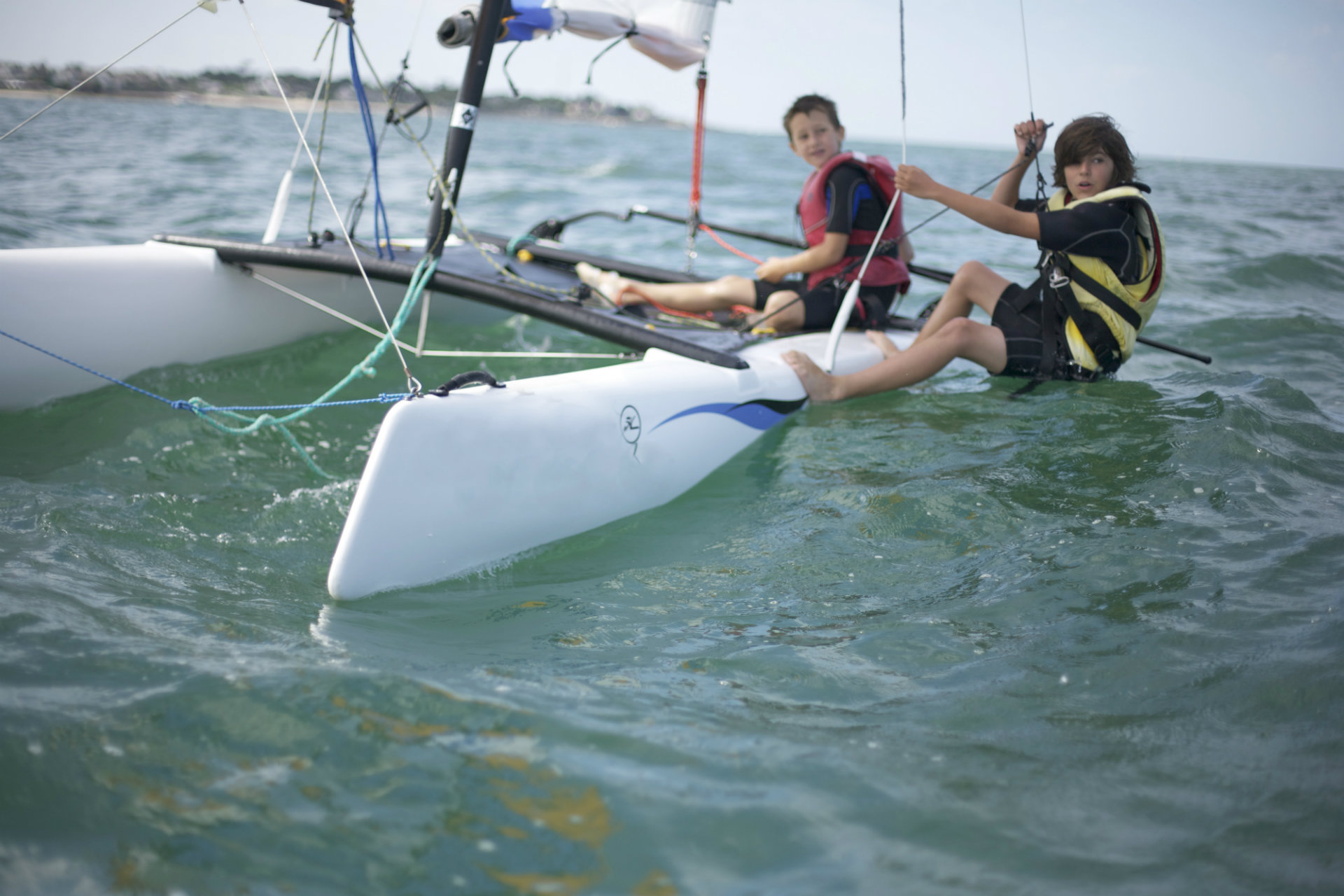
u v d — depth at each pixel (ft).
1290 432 8.59
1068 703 4.74
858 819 3.86
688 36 11.44
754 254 21.54
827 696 4.83
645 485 7.66
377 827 3.73
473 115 8.96
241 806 3.83
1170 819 3.89
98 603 5.47
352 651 5.12
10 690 4.50
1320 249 22.03
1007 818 3.88
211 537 6.76
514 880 3.49
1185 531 6.63
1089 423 8.95
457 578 6.40
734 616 5.80
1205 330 13.50
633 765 4.16
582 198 30.25
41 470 7.77
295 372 10.89
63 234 16.65
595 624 5.70
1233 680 4.85
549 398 7.07
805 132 11.27
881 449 8.63
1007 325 10.25
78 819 3.73
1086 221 9.52
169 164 30.04
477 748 4.24
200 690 4.57
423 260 9.02
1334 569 6.00
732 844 3.70
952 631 5.51
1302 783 4.08
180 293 10.26
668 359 8.75
